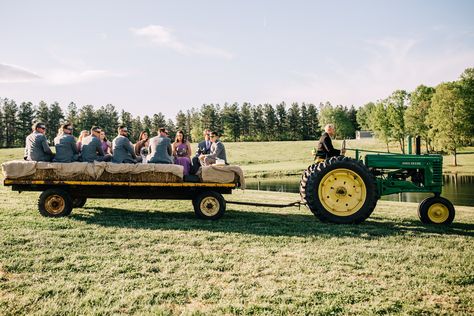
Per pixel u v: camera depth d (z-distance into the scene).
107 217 7.58
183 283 4.09
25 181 7.39
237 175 7.68
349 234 6.55
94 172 7.41
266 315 3.40
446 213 7.82
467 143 43.81
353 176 7.79
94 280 4.14
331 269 4.63
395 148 70.44
